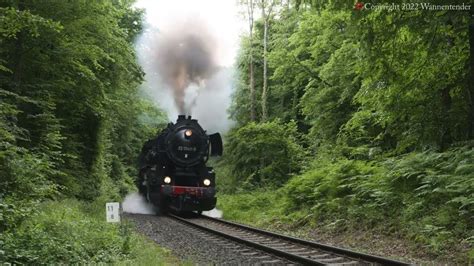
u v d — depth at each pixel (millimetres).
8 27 11039
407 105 14203
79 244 8688
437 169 12484
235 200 23562
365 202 14141
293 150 27172
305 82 30234
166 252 10539
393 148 18781
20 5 13961
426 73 13586
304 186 17500
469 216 10516
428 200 11961
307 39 25328
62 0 14297
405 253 10492
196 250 10867
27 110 15039
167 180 21562
